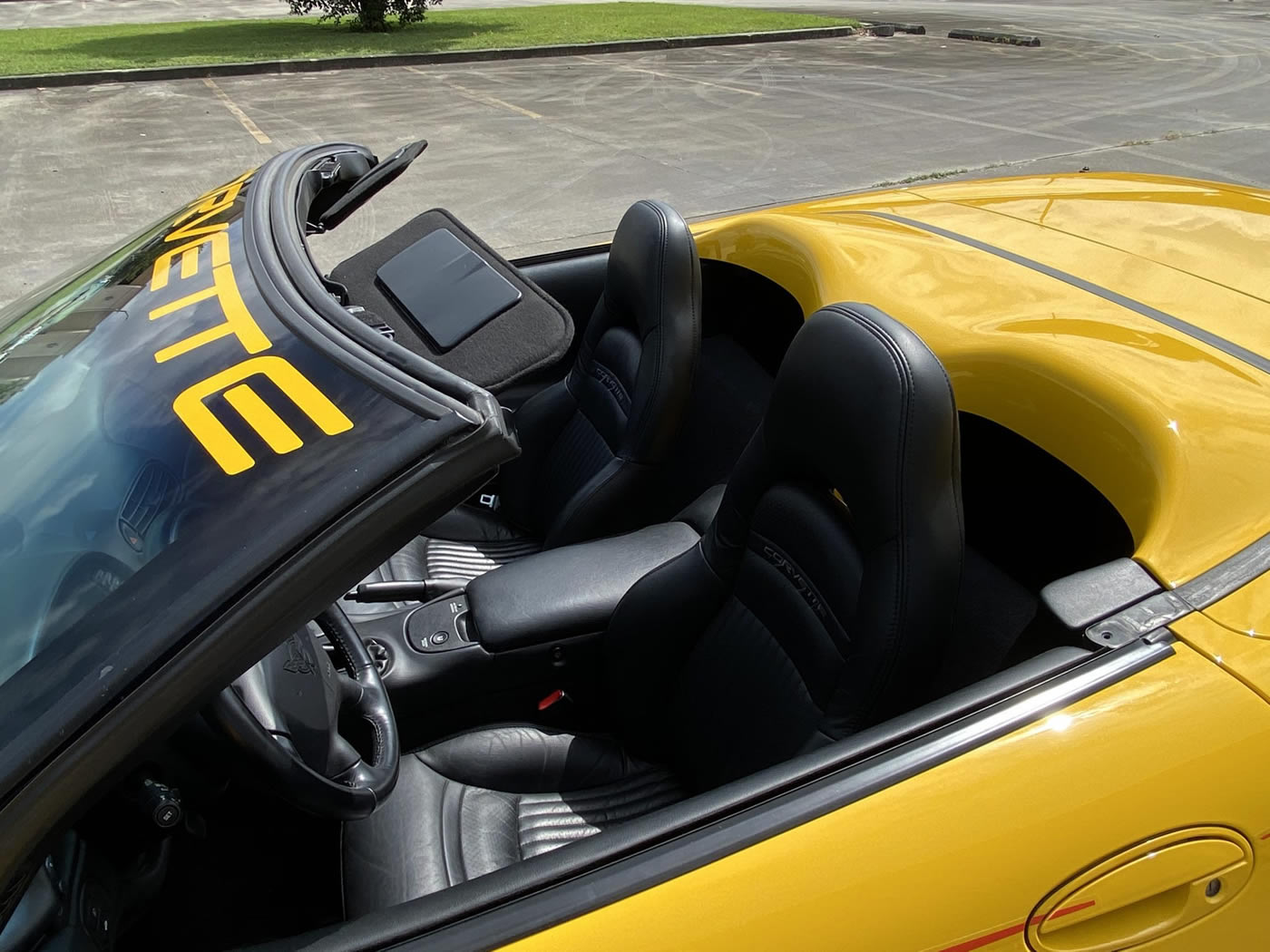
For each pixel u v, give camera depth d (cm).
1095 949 108
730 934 100
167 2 2461
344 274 236
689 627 186
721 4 2212
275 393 103
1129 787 109
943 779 108
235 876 156
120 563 95
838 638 153
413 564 261
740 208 675
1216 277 173
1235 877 113
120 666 87
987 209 218
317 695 149
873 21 1828
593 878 104
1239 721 113
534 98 1095
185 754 126
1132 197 217
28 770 84
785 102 1068
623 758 198
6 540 102
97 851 119
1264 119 975
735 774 169
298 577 90
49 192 747
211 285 126
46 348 128
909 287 183
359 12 1625
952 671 170
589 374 268
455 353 203
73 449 108
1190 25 1872
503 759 193
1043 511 164
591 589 206
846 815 107
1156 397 141
